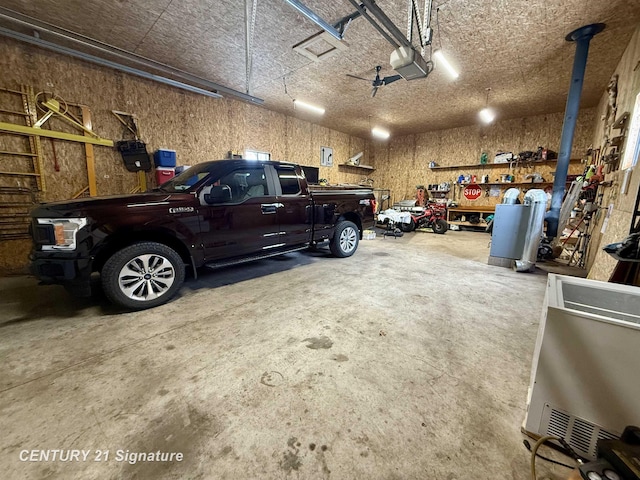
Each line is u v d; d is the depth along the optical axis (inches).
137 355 70.1
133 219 92.0
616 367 39.0
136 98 184.7
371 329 84.8
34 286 122.4
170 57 163.2
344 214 173.9
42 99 150.5
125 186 184.7
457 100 239.3
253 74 187.2
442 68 175.5
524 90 214.5
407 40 121.1
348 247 181.3
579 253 176.2
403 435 47.3
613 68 172.6
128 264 93.7
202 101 219.3
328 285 124.8
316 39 143.1
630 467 30.4
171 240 106.6
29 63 145.3
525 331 84.7
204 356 69.9
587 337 40.5
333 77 192.2
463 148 344.2
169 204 99.6
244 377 62.1
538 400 45.4
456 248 215.8
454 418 51.0
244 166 122.5
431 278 137.1
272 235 132.4
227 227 115.6
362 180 409.7
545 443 45.7
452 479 40.1
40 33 138.5
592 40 142.9
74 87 160.4
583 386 41.6
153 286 100.0
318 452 44.1
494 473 40.9
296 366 66.2
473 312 98.1
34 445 44.7
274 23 130.3
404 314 95.7
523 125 300.4
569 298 55.3
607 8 118.0
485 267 159.5
